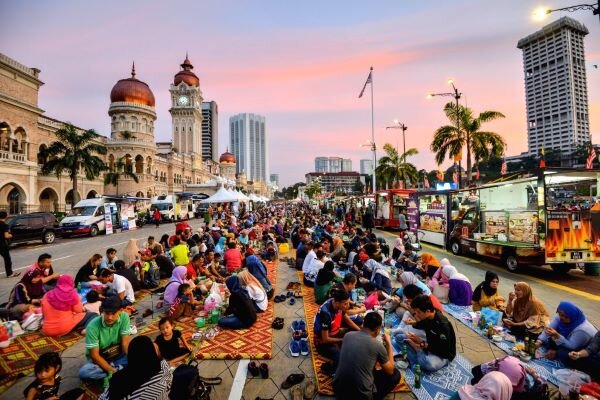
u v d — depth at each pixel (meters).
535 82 97.38
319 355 5.04
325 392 4.09
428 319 4.72
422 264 9.15
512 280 9.41
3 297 8.45
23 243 19.25
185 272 7.73
